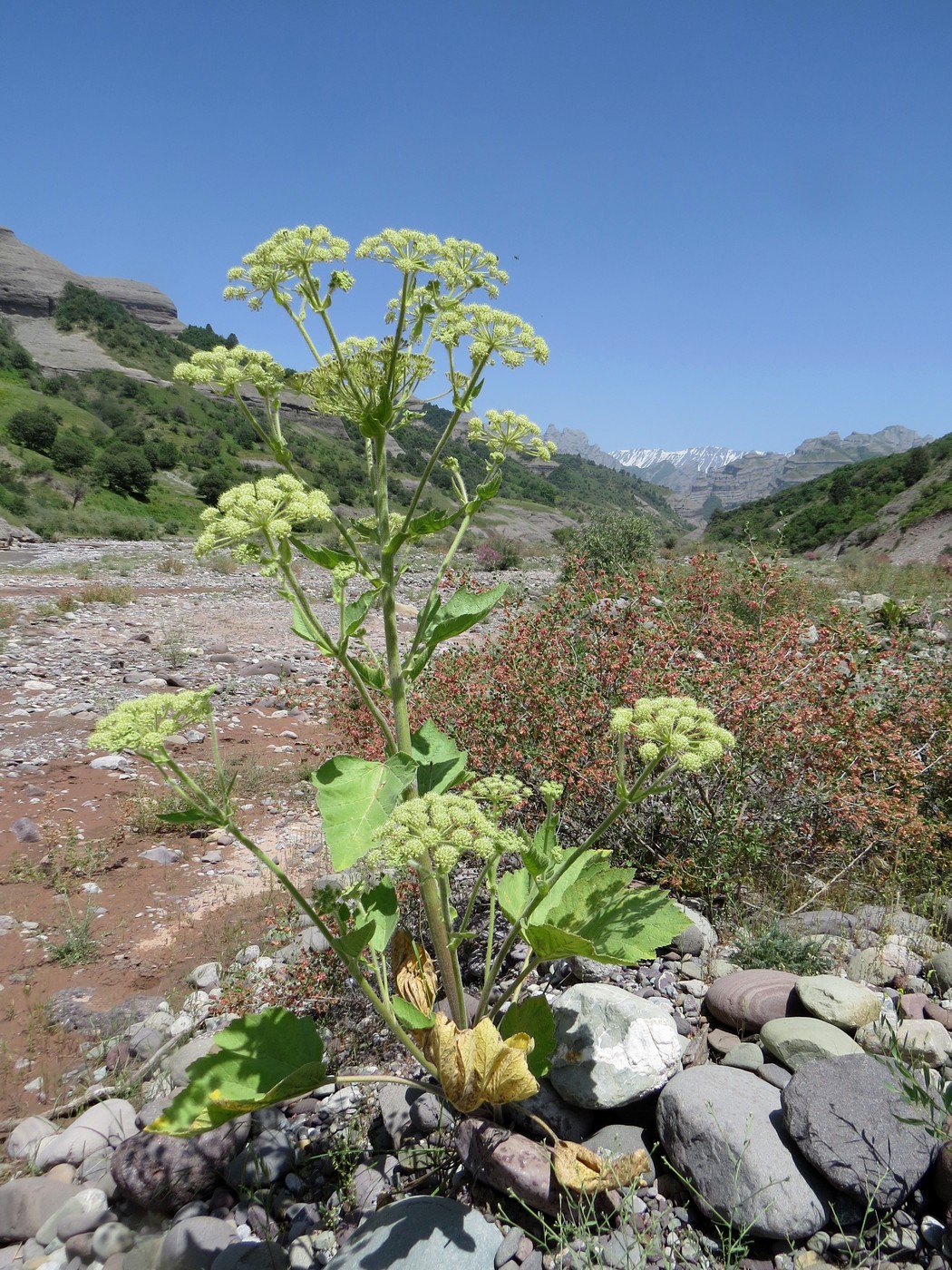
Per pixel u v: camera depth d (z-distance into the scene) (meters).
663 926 2.97
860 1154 2.60
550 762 4.94
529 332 2.89
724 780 4.75
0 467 75.31
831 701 5.20
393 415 2.93
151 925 5.50
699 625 6.27
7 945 5.22
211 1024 4.37
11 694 10.73
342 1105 3.65
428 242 2.78
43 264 192.25
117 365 165.38
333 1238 2.98
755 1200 2.59
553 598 6.89
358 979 2.88
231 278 2.84
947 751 5.32
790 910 4.62
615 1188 2.76
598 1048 3.21
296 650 14.45
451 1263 2.64
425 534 2.93
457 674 6.23
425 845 2.47
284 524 2.58
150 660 13.01
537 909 3.25
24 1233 3.14
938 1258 2.47
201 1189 3.23
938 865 4.87
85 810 7.33
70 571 26.69
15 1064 4.13
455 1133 3.20
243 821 7.20
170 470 105.31
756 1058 3.25
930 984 3.76
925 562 32.00
